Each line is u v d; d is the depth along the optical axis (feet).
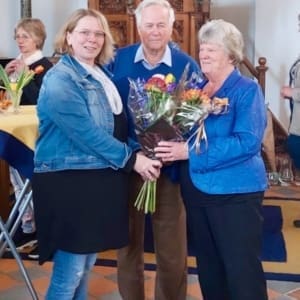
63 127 6.79
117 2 18.03
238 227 7.02
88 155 7.00
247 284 7.08
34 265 11.27
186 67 7.58
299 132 12.84
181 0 17.97
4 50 19.65
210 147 6.88
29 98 11.33
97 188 7.07
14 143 7.90
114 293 10.12
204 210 7.17
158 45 7.85
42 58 12.03
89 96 6.93
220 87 7.00
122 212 7.32
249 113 6.82
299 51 19.12
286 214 14.67
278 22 19.20
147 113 7.06
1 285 10.43
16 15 19.84
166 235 8.54
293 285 10.51
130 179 8.15
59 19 20.71
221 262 7.42
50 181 7.04
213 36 6.85
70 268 7.27
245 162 7.00
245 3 21.30
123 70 8.12
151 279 10.69
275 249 12.33
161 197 8.35
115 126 7.27
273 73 19.45
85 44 7.00
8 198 13.33
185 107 6.86
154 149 7.18
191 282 10.50
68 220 7.06
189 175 7.22
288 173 17.83
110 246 7.23
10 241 9.05
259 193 7.11
